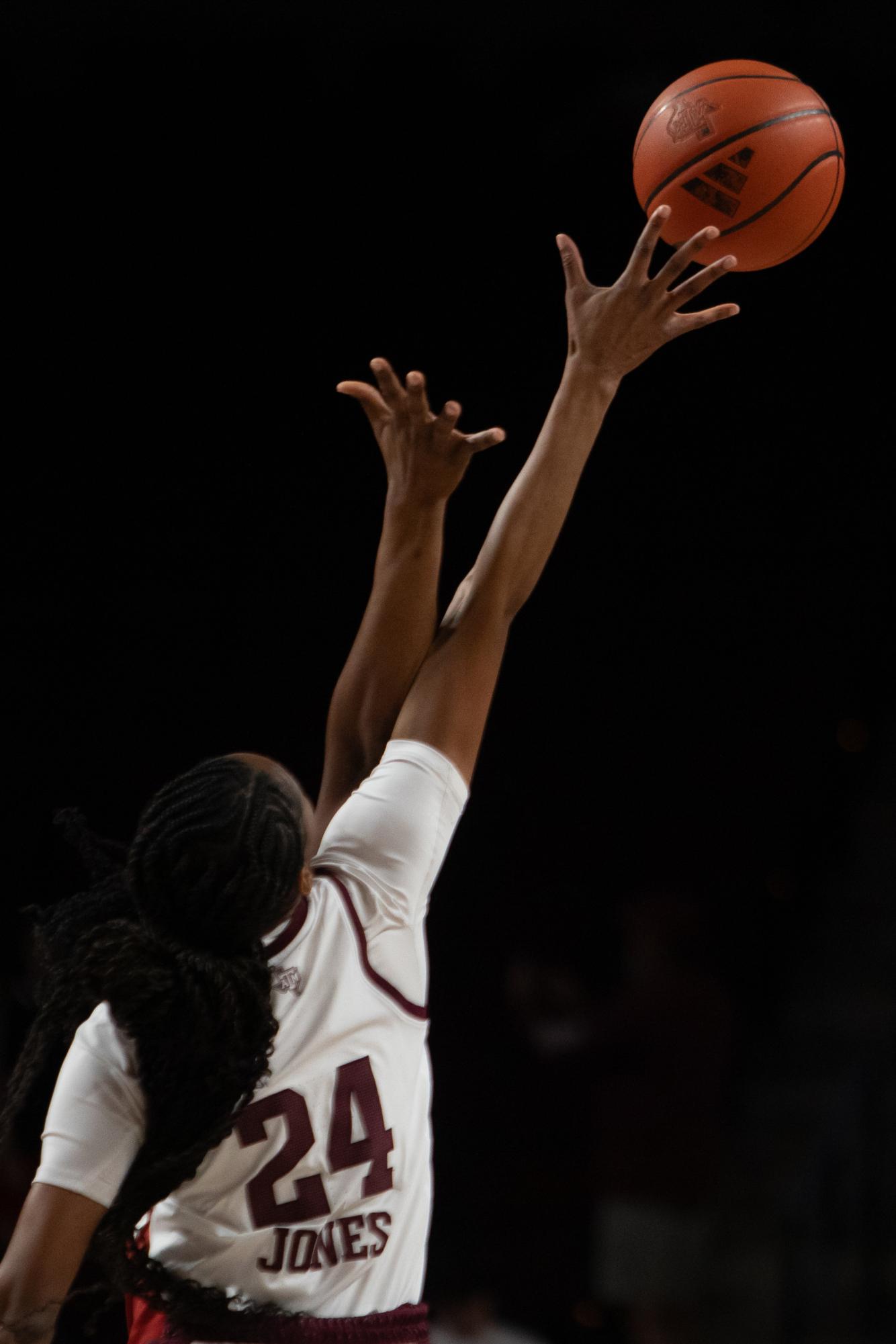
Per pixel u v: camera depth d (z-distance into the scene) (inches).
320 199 624.7
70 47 601.9
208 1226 109.0
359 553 646.5
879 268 613.3
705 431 650.2
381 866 116.8
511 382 637.3
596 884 660.7
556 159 614.9
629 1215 396.5
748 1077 554.3
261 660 642.8
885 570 650.8
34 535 630.5
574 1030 453.7
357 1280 111.4
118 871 118.4
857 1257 441.1
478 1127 591.2
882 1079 455.8
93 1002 108.3
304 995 111.6
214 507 641.6
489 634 125.1
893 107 592.1
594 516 663.8
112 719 633.0
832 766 658.2
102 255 620.4
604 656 670.5
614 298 128.4
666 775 668.1
